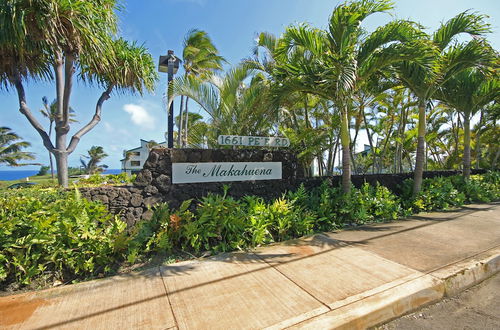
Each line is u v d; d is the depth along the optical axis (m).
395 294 2.62
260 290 2.75
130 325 2.23
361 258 3.52
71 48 5.01
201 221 3.97
